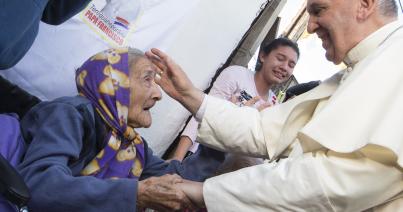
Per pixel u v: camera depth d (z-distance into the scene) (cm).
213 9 266
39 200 105
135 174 147
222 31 282
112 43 211
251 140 161
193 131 266
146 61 146
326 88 140
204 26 266
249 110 168
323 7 131
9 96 144
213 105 164
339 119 109
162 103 260
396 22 129
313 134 110
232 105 169
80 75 139
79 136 122
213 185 119
